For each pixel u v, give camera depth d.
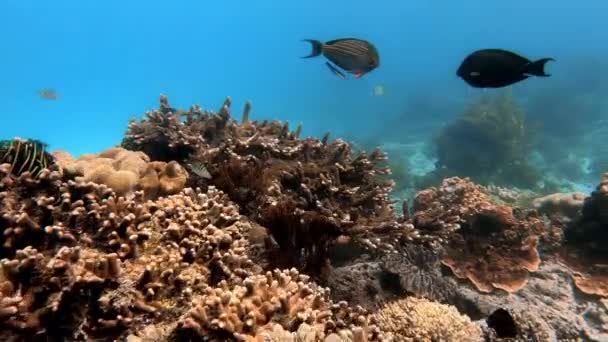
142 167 1.38
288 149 1.86
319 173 1.69
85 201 1.04
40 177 1.00
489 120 5.57
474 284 1.72
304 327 0.82
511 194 3.61
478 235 1.93
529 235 1.95
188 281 0.97
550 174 5.73
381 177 2.11
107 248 0.96
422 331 1.23
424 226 1.69
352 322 1.07
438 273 1.71
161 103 2.06
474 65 0.98
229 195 1.58
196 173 1.50
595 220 2.05
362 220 1.46
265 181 1.60
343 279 1.47
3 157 1.04
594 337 1.55
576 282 1.84
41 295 0.79
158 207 1.17
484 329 1.33
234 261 1.09
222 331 0.84
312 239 1.35
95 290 0.87
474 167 5.38
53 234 0.92
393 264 1.57
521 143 5.67
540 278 1.89
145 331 0.85
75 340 0.81
